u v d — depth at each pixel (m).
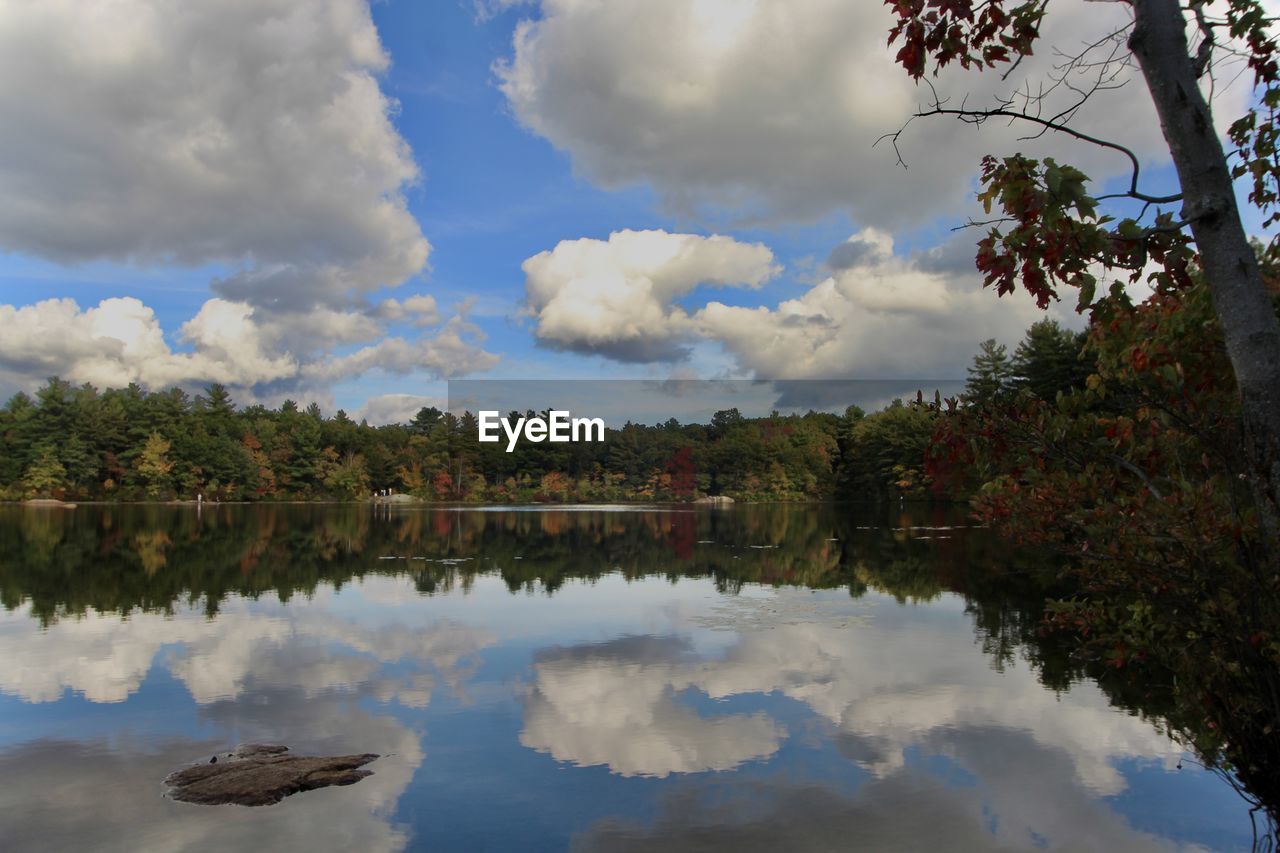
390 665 9.34
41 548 23.69
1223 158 3.51
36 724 7.17
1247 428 3.65
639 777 6.02
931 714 7.47
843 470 66.44
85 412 68.69
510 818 5.33
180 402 76.94
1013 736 6.85
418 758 6.40
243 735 6.91
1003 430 5.11
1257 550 4.25
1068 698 7.89
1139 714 7.38
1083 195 3.57
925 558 20.33
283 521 39.75
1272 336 3.47
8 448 67.56
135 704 7.77
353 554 22.44
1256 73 4.40
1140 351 4.68
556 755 6.46
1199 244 3.61
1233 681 5.19
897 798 5.64
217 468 71.31
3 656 9.66
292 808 5.46
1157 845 4.93
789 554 21.98
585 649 10.15
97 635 10.91
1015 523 5.01
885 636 10.85
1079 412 5.13
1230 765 5.64
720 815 5.38
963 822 5.26
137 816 5.31
